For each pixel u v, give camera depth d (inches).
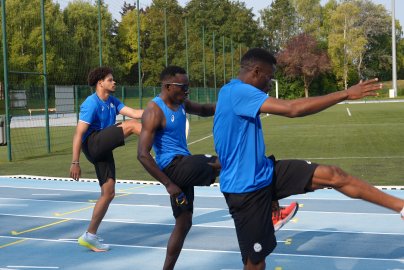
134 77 2608.3
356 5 3142.2
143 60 2529.5
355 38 3061.0
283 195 147.8
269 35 3595.0
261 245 146.1
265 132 976.3
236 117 143.5
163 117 180.4
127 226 295.7
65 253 241.1
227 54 2219.5
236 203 146.9
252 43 3282.5
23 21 1365.7
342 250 239.3
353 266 215.0
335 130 970.1
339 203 354.0
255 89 140.3
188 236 268.7
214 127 150.3
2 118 730.8
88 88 934.4
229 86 146.3
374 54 3257.9
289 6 3580.2
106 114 242.5
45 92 716.7
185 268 214.7
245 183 145.0
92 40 1346.0
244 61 147.9
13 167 578.9
